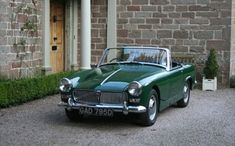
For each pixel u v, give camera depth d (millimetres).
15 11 11117
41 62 12492
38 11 12273
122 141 6883
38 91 10594
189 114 9195
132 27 14297
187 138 7133
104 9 14438
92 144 6684
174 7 13891
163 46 14070
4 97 9391
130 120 8430
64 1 14164
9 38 10891
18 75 11281
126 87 7551
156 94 8141
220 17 13508
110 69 8672
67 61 14359
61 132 7426
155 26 14102
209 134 7434
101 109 7562
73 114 8156
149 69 8609
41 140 6883
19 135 7180
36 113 8977
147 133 7426
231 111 9602
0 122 8102
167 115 9047
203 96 11750
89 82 7863
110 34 14430
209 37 13648
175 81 9031
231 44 13523
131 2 14242
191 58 13766
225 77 13617
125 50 9398
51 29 13547
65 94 7902
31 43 11922
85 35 11953
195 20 13734
